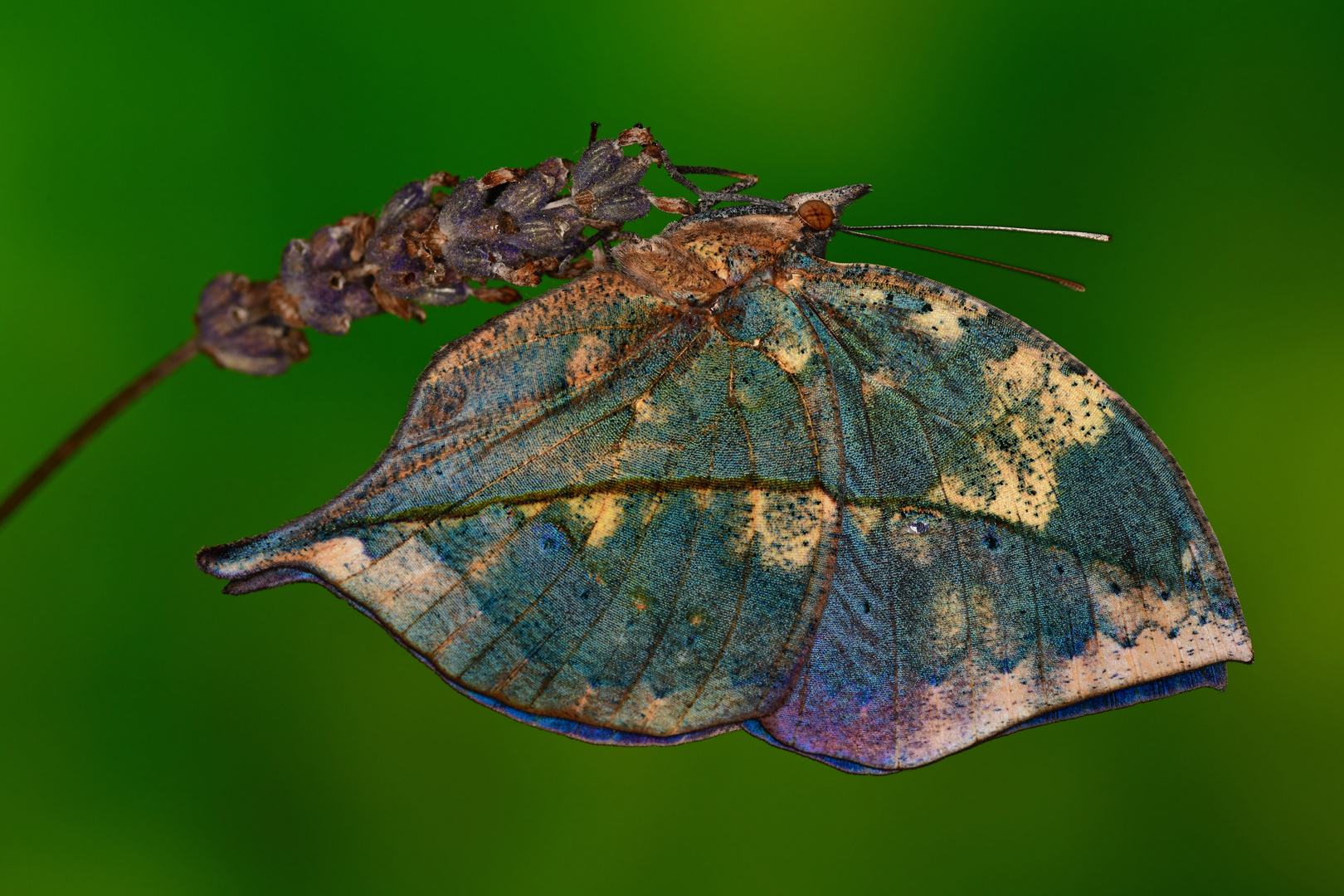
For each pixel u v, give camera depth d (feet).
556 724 1.74
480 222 1.69
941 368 1.75
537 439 1.73
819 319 1.75
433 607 1.72
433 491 1.72
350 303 1.68
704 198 1.76
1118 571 1.74
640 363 1.74
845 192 1.77
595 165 1.71
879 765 1.76
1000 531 1.75
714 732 1.76
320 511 1.70
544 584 1.73
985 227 1.77
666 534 1.75
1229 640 1.73
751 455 1.75
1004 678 1.75
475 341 1.72
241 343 1.67
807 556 1.76
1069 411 1.74
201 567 1.69
